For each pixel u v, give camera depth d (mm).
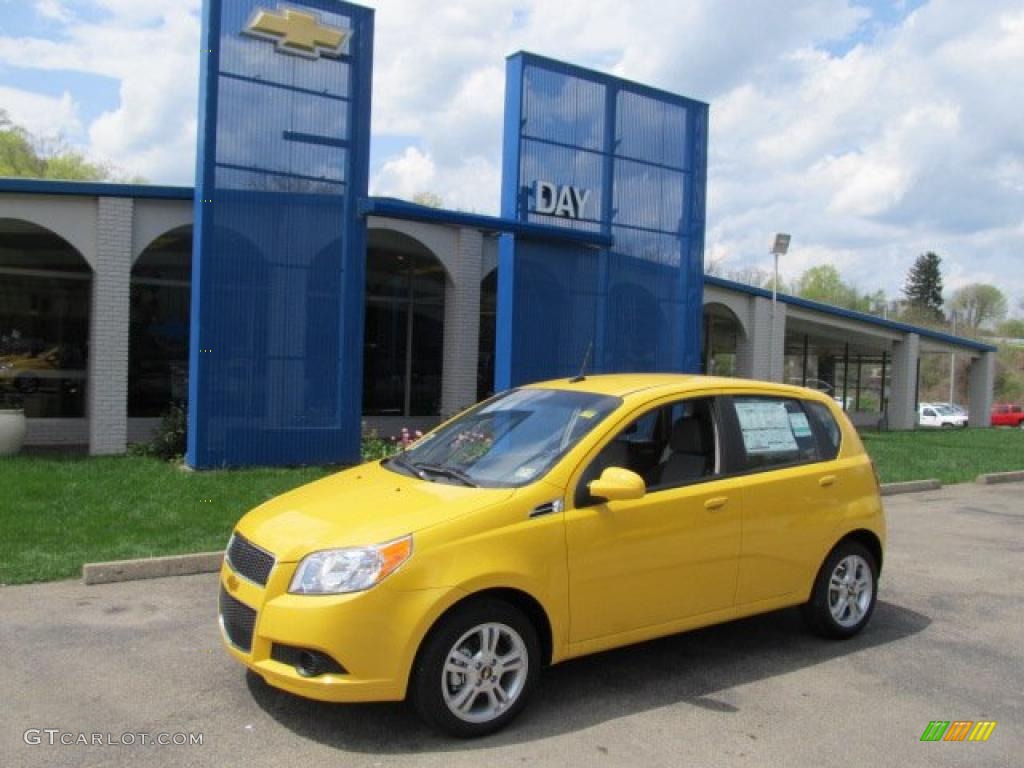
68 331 15625
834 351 36844
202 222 11203
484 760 4031
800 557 5598
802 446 5820
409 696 4203
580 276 14227
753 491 5340
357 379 12523
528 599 4453
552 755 4105
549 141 13812
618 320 14711
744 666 5398
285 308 11852
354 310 12414
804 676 5250
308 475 11102
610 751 4164
